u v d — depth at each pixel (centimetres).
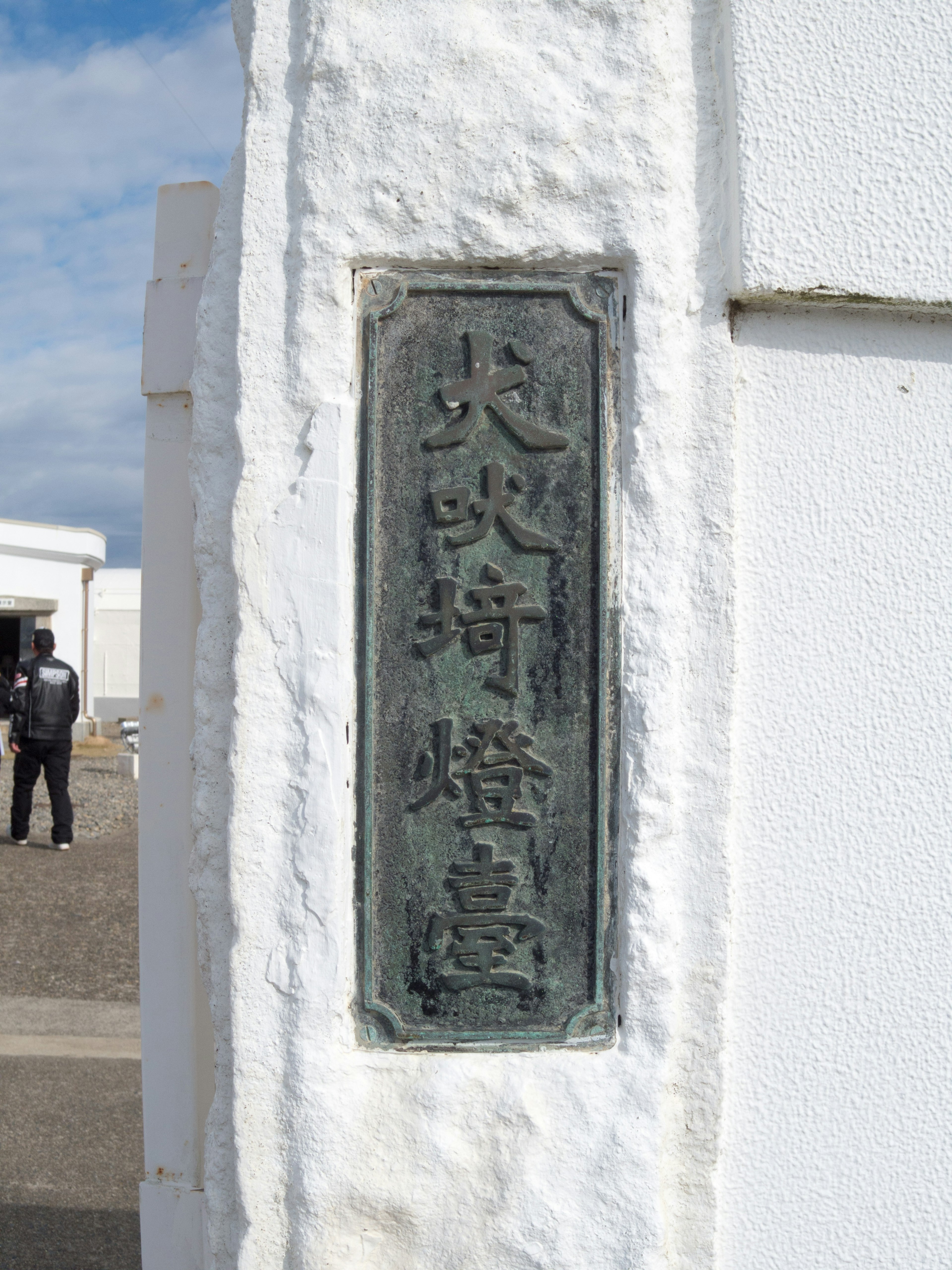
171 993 148
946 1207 135
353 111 124
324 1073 123
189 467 139
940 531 134
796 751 132
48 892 534
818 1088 133
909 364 134
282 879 125
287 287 125
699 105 128
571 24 124
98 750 1323
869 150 127
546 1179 122
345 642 125
